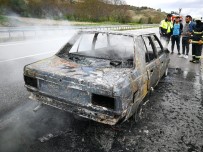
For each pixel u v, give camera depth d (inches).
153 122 142.8
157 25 2085.4
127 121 138.6
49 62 130.3
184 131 134.1
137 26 1470.2
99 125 131.2
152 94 199.0
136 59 126.0
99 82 102.7
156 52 173.6
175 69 307.6
